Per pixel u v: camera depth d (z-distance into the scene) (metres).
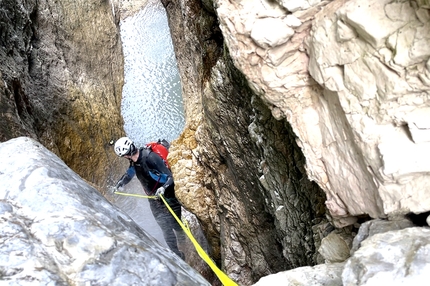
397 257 1.10
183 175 5.09
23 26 5.52
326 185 1.79
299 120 1.74
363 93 1.35
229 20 1.57
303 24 1.47
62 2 7.29
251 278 4.45
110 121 7.65
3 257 1.13
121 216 1.54
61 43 6.88
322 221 2.29
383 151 1.33
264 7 1.49
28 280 1.07
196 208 5.02
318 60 1.46
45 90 5.78
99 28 8.55
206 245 6.04
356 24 1.24
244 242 4.37
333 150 1.67
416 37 1.15
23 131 4.06
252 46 1.58
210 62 4.26
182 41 5.87
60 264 1.15
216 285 5.36
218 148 4.25
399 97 1.28
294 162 2.64
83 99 6.77
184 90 6.20
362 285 1.05
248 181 3.83
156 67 9.28
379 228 1.47
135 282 1.15
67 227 1.23
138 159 4.57
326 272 1.50
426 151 1.29
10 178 1.47
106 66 8.47
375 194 1.50
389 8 1.18
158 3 10.55
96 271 1.14
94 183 6.43
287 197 2.88
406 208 1.39
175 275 1.23
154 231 6.16
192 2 4.44
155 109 8.53
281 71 1.62
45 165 1.53
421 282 1.02
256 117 2.99
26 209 1.32
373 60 1.28
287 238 3.03
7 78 4.38
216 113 3.85
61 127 5.88
